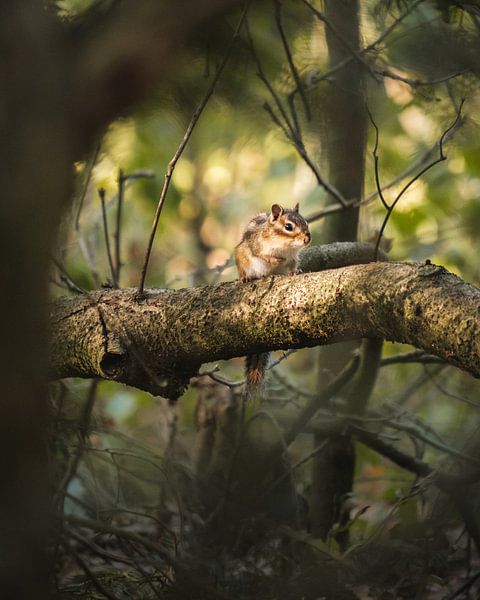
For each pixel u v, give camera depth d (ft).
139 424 54.03
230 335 23.18
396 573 31.42
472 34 28.76
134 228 60.54
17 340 10.95
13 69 10.09
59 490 29.27
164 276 61.93
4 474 11.43
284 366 53.67
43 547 12.28
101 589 24.71
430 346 19.11
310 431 36.40
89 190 48.70
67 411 38.45
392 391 52.80
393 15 30.73
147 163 49.73
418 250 49.42
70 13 15.72
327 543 31.68
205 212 71.61
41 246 10.73
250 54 25.81
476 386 48.78
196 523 36.17
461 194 51.31
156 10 9.67
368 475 49.90
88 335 25.17
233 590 31.01
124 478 41.19
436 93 35.32
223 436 39.34
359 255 33.30
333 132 36.94
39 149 10.21
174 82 18.44
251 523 35.35
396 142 47.70
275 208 32.32
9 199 10.32
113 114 10.25
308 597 29.35
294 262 31.96
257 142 44.01
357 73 33.14
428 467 36.68
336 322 21.36
